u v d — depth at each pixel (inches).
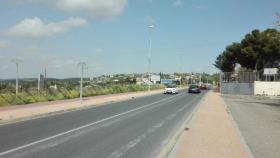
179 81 6112.2
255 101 1996.8
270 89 2802.7
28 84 1745.8
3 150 477.4
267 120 960.9
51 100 1606.8
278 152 492.1
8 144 525.3
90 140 571.8
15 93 1396.4
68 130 693.3
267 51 3171.8
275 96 2596.0
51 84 1898.4
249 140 603.2
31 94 1494.8
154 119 924.0
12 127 735.7
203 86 4333.2
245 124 857.5
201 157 434.0
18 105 1290.6
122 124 805.2
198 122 823.7
